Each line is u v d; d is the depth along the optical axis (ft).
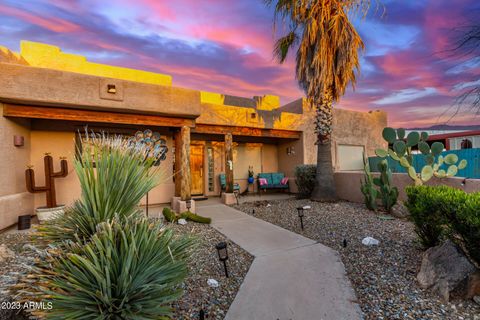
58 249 5.89
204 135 33.12
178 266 6.36
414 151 42.16
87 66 25.48
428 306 7.29
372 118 40.01
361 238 13.39
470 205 7.53
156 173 8.65
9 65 14.93
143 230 6.49
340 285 8.84
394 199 18.47
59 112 17.22
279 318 7.11
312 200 25.16
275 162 38.83
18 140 17.66
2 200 15.52
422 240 10.80
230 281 9.31
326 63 22.22
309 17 21.97
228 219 19.43
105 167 7.32
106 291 5.08
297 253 11.93
